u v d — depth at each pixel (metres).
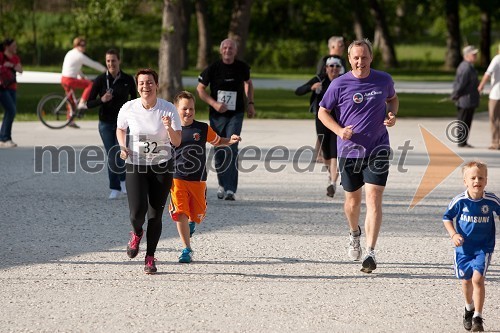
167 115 17.94
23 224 22.92
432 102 67.12
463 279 14.64
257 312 15.35
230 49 26.80
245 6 72.38
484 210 14.80
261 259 19.34
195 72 108.81
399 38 158.88
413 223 23.59
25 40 124.75
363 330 14.41
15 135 44.31
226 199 26.88
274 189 29.03
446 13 129.88
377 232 18.12
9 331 14.14
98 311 15.33
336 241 21.23
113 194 26.98
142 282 17.36
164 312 15.30
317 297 16.39
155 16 134.75
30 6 125.31
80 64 47.81
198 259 19.33
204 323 14.67
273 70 122.38
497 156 37.81
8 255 19.50
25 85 78.25
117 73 27.09
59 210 24.97
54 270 18.23
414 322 14.91
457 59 129.25
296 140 42.47
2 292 16.52
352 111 18.31
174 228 22.69
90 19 64.12
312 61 130.12
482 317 15.01
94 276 17.78
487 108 62.81
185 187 19.02
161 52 61.81
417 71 121.31
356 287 17.16
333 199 27.28
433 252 20.19
